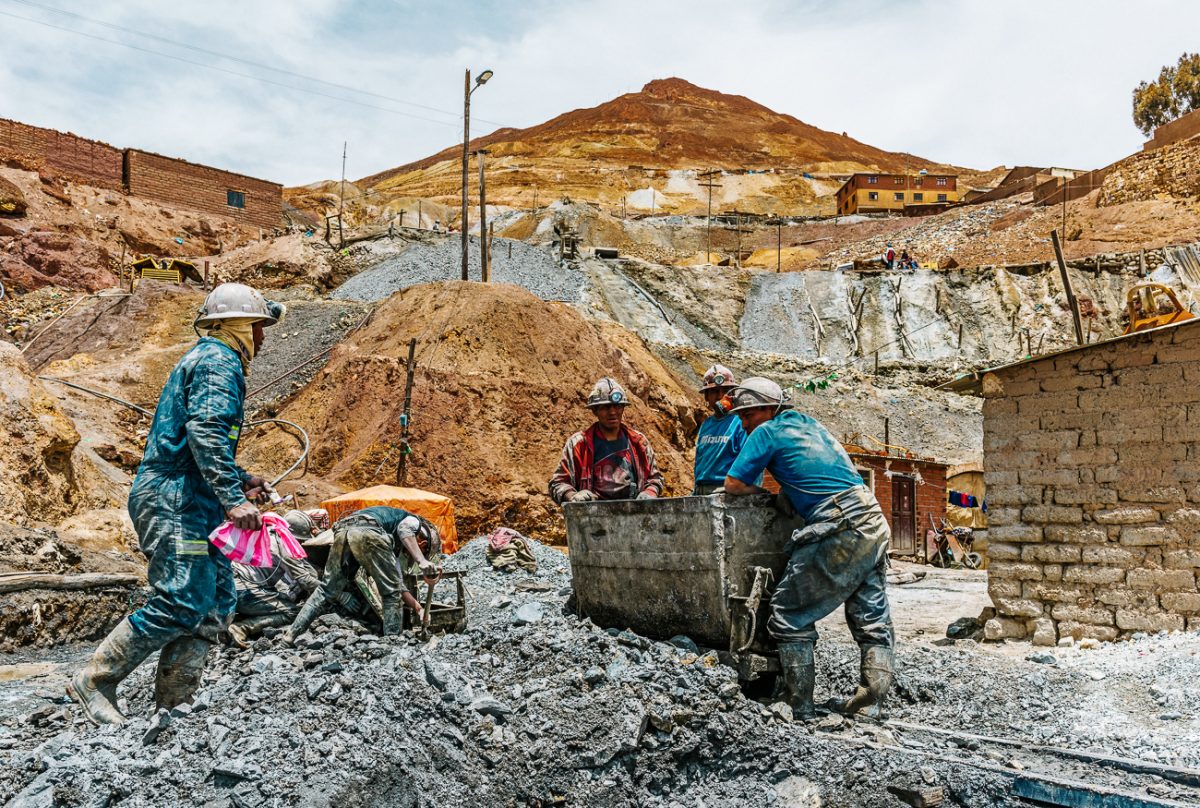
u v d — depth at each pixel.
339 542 6.76
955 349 46.97
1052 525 9.54
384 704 4.71
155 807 3.87
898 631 10.62
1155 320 11.80
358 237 53.59
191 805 3.89
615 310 46.50
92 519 13.29
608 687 5.16
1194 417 8.86
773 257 71.19
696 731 5.05
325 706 4.63
